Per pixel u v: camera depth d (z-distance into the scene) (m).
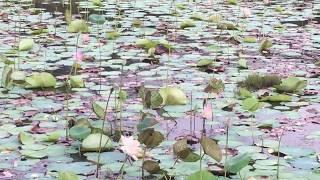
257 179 2.72
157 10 8.39
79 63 4.82
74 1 9.20
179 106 3.86
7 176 2.75
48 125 3.46
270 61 5.29
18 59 4.96
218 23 6.92
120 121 3.46
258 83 4.39
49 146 3.14
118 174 2.79
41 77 4.25
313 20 7.72
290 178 2.73
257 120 3.62
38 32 6.29
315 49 5.86
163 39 5.91
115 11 8.22
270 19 7.78
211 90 3.71
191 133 3.38
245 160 2.60
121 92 3.65
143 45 5.63
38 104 3.88
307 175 2.77
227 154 3.03
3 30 6.56
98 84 4.39
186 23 6.94
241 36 6.50
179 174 2.76
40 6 8.59
